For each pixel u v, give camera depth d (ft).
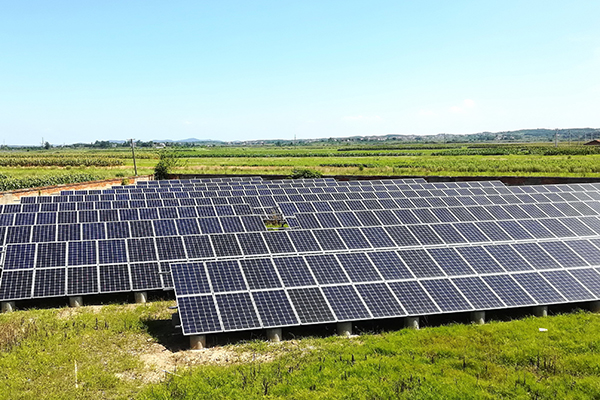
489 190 152.35
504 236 97.35
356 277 73.51
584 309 76.23
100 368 56.65
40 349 61.00
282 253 88.48
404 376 53.78
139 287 79.61
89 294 77.41
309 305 67.15
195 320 62.54
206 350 62.64
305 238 93.09
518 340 63.72
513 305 70.90
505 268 78.84
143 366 57.98
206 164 424.87
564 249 85.81
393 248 89.35
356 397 49.47
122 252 85.76
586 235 99.50
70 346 62.18
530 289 74.28
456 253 82.23
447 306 69.51
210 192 178.29
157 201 150.82
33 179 249.14
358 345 63.36
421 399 49.06
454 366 56.85
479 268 78.33
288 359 59.06
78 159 485.97
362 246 91.15
